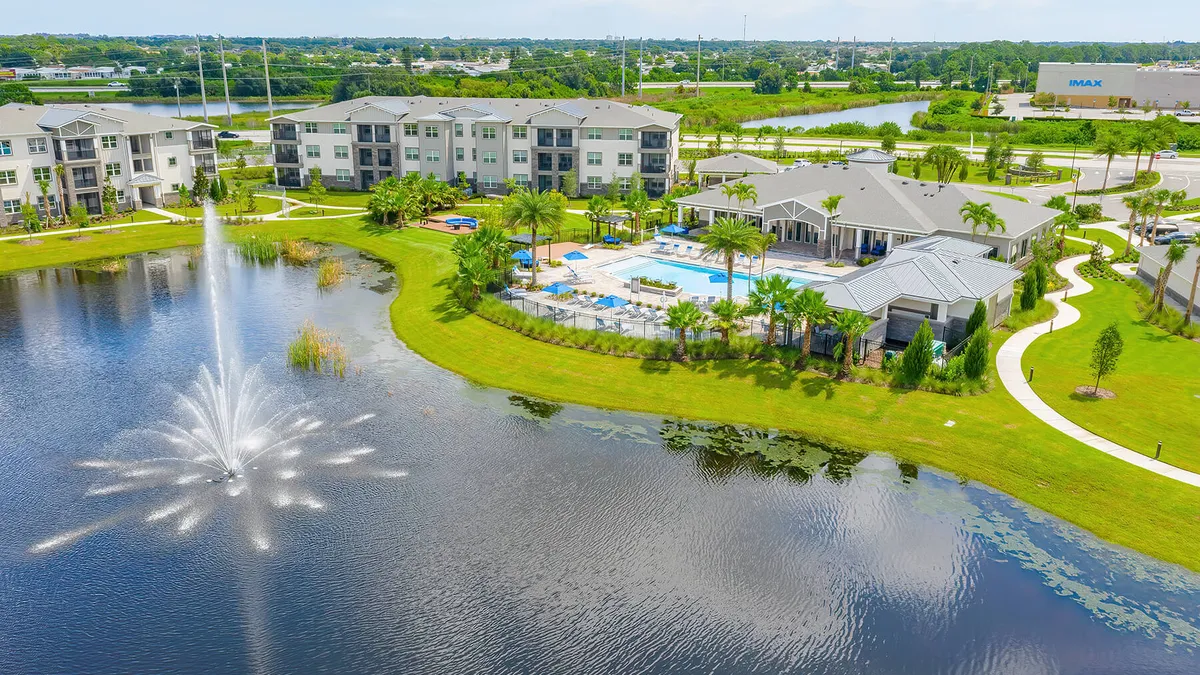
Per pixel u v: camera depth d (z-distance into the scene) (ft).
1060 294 246.47
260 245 311.27
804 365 187.93
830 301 194.29
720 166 367.45
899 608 115.96
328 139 419.74
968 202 263.08
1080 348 199.82
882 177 295.48
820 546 129.39
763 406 174.81
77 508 138.82
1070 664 106.11
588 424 169.78
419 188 351.67
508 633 110.52
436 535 131.23
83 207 331.16
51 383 189.37
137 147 368.68
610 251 293.02
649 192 392.88
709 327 207.10
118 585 119.75
